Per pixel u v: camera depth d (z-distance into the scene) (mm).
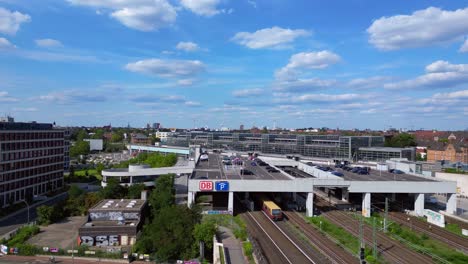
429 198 121875
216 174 117062
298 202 117750
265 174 119562
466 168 185250
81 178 184625
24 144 135375
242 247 70188
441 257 67250
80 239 85125
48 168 153125
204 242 75250
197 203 101500
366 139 188125
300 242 75062
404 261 65500
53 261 76438
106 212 93250
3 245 81438
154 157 196125
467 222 96188
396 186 102875
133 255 78562
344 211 106312
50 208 104562
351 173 128750
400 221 96250
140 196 121625
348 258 65938
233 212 102000
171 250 75000
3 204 122812
